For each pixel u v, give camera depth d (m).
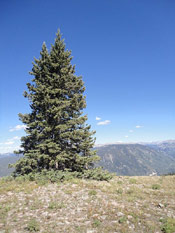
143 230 6.15
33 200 8.87
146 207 8.41
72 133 15.80
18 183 11.98
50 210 7.68
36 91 15.73
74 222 6.61
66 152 15.90
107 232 5.95
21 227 6.18
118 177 17.14
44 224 6.42
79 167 16.31
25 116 16.22
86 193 10.05
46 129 14.59
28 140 16.02
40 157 14.32
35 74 16.70
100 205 8.33
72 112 17.30
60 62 17.05
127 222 6.69
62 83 16.92
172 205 8.80
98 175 14.90
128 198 9.45
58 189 10.61
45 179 12.45
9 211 7.58
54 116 15.14
